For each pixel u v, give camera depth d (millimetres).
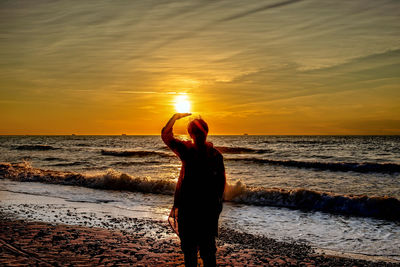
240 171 20969
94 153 40188
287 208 9273
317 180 16781
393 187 14500
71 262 4109
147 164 26875
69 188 12406
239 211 8852
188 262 3129
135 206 9172
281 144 63656
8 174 15680
